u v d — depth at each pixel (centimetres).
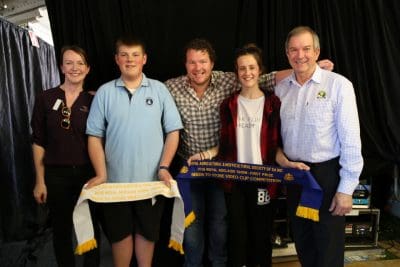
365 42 211
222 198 174
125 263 158
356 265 210
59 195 167
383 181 257
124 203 151
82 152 166
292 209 168
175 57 201
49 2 191
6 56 260
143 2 194
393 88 211
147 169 153
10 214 255
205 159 165
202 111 167
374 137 214
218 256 180
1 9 268
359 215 232
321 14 205
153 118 154
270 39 201
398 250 228
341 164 144
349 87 141
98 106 153
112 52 193
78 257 211
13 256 230
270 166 154
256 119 158
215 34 201
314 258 164
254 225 171
